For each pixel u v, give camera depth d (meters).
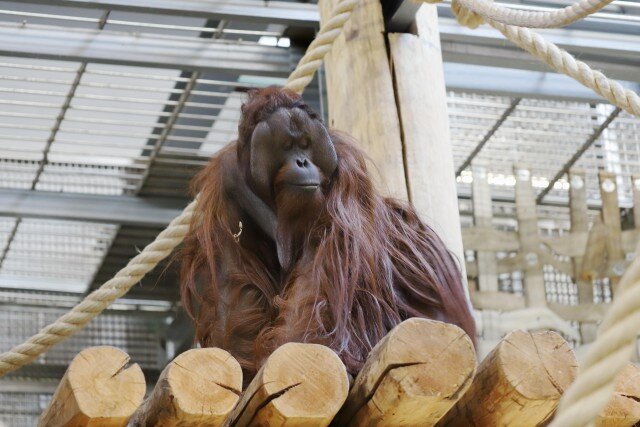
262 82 8.56
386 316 4.29
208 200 4.77
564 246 9.27
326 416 3.10
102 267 10.15
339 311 4.13
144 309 10.50
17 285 10.25
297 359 3.12
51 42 7.91
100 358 3.11
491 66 8.58
